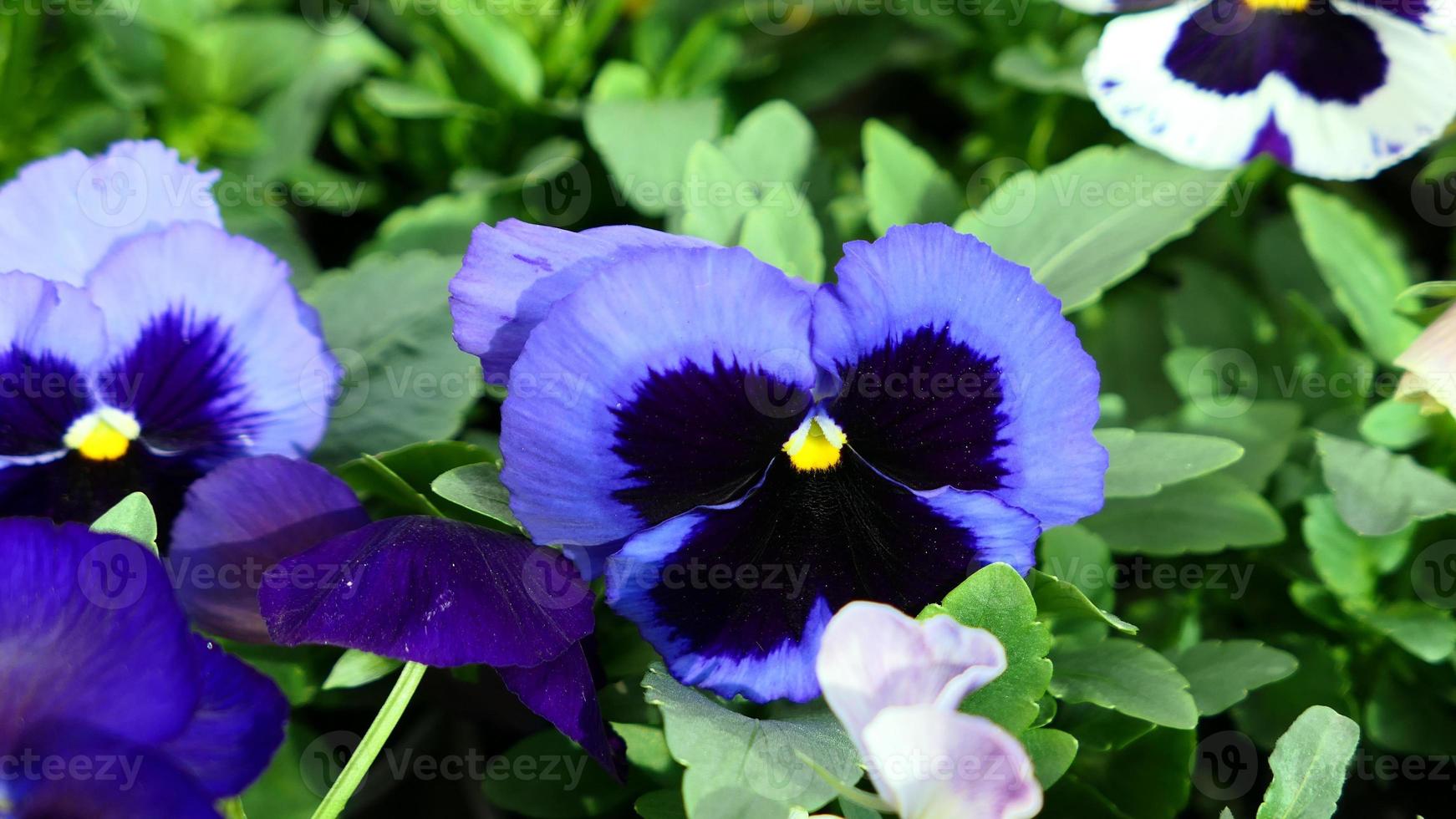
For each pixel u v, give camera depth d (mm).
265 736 351
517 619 361
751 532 368
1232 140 425
